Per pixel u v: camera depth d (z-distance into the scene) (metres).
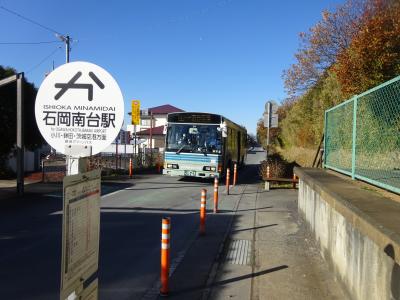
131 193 15.82
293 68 31.39
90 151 3.56
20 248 7.66
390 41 17.45
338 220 5.60
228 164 22.11
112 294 5.48
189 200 14.21
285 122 44.38
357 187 6.56
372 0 23.41
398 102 5.35
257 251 7.57
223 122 19.45
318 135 25.06
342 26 27.66
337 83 21.38
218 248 7.84
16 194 15.00
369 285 4.06
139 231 9.19
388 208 4.56
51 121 3.58
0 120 20.98
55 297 5.30
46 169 24.92
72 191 2.96
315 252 7.44
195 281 5.99
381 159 6.11
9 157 23.08
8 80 14.93
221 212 11.87
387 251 3.37
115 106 3.53
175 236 8.89
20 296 5.32
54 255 7.21
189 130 19.59
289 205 13.12
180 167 19.53
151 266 6.69
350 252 4.87
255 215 11.36
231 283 5.89
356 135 7.63
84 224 3.17
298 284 5.78
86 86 3.54
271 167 19.05
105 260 6.99
